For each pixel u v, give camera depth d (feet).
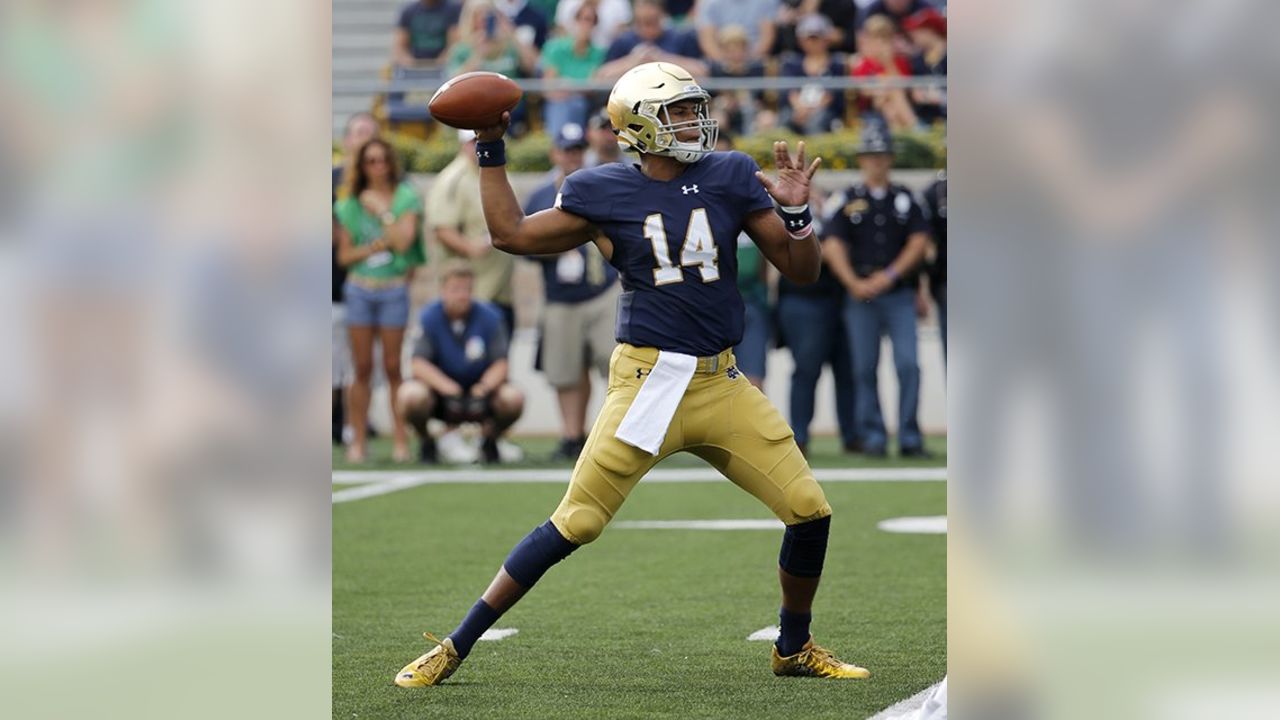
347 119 188.55
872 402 132.67
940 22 162.30
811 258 53.52
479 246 131.85
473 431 133.08
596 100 158.92
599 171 52.90
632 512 105.50
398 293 132.67
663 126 51.55
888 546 87.81
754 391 53.83
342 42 201.57
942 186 131.64
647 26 164.96
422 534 95.35
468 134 130.11
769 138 154.61
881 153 127.24
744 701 51.90
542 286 134.51
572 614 69.62
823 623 66.44
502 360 130.62
